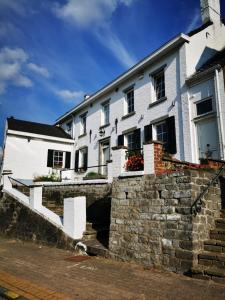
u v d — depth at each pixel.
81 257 7.34
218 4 14.39
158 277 5.39
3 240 10.72
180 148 11.89
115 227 7.24
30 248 8.83
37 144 19.16
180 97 12.23
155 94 14.02
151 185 6.62
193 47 12.58
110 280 5.23
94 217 10.56
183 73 12.21
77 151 19.80
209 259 5.35
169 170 6.77
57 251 8.23
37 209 10.04
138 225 6.67
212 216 6.17
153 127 13.54
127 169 7.55
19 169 18.11
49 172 19.09
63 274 5.68
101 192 10.64
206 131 11.03
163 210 6.20
